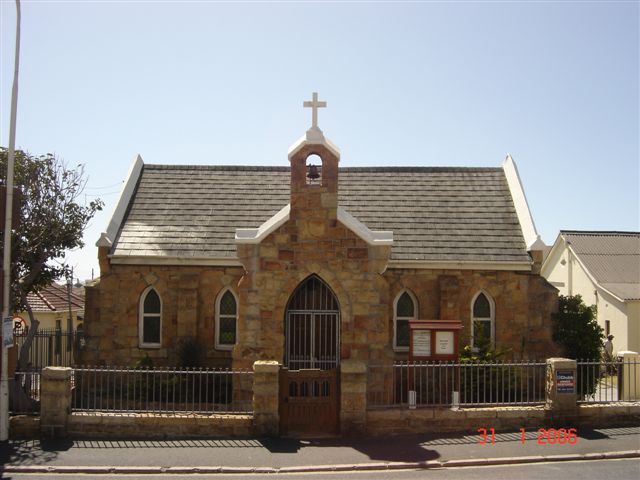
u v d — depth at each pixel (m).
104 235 21.34
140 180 24.97
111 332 21.41
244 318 17.41
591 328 22.58
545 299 21.53
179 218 23.03
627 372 17.77
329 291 17.86
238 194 24.36
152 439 14.79
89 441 14.62
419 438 14.90
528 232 22.20
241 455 13.57
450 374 19.47
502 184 24.94
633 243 40.09
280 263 17.45
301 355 17.80
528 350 21.38
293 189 17.52
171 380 19.39
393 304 21.48
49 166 20.42
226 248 21.72
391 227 22.70
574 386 15.95
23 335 21.72
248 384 17.31
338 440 14.70
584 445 14.27
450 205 23.91
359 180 25.20
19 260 19.75
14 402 16.77
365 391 15.16
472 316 21.62
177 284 21.56
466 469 12.86
